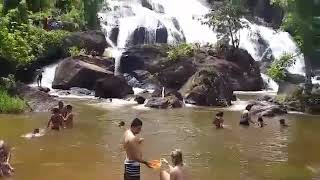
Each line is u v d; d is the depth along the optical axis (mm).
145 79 39844
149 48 41875
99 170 14586
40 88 34562
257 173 14617
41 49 39375
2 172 13867
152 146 18344
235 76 40219
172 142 19172
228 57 41188
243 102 32812
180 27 51562
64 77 36469
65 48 41094
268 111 27359
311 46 22922
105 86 33531
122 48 44750
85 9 46750
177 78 37531
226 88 32281
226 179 13844
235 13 42031
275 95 35188
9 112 25578
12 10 38656
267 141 19781
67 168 14805
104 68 38094
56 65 40062
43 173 14203
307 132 22078
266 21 58312
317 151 17953
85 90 35375
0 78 29250
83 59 37906
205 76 32188
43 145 18109
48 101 27500
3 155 14008
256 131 22109
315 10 22125
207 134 21094
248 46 50562
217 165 15508
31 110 26438
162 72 38250
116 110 27938
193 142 19281
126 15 50719
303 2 22219
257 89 41281
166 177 11086
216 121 22766
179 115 26594
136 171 11008
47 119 23906
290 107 29578
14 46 33312
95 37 42875
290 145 19031
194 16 53469
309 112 28766
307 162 16172
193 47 40625
